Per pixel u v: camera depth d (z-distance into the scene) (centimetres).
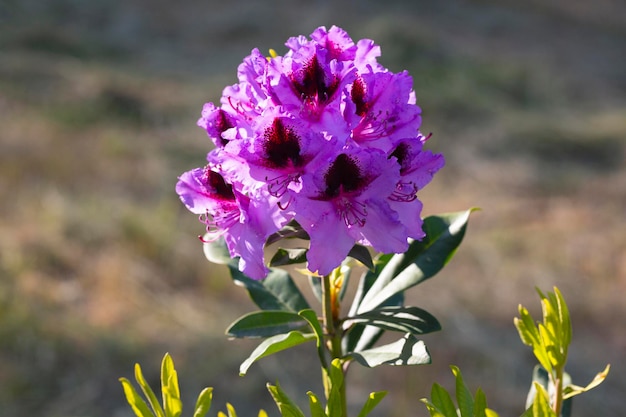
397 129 168
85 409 522
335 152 157
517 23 1786
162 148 947
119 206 758
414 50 1382
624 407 555
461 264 721
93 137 952
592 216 825
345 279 199
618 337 627
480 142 1036
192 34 1652
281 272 209
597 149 1041
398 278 193
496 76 1322
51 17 1614
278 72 162
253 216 160
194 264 676
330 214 161
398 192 169
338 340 179
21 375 537
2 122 952
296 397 537
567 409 178
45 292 617
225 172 161
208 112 172
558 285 689
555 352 158
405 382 551
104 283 636
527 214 841
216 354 573
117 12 1705
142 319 609
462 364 575
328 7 1781
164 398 153
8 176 807
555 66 1516
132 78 1212
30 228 698
